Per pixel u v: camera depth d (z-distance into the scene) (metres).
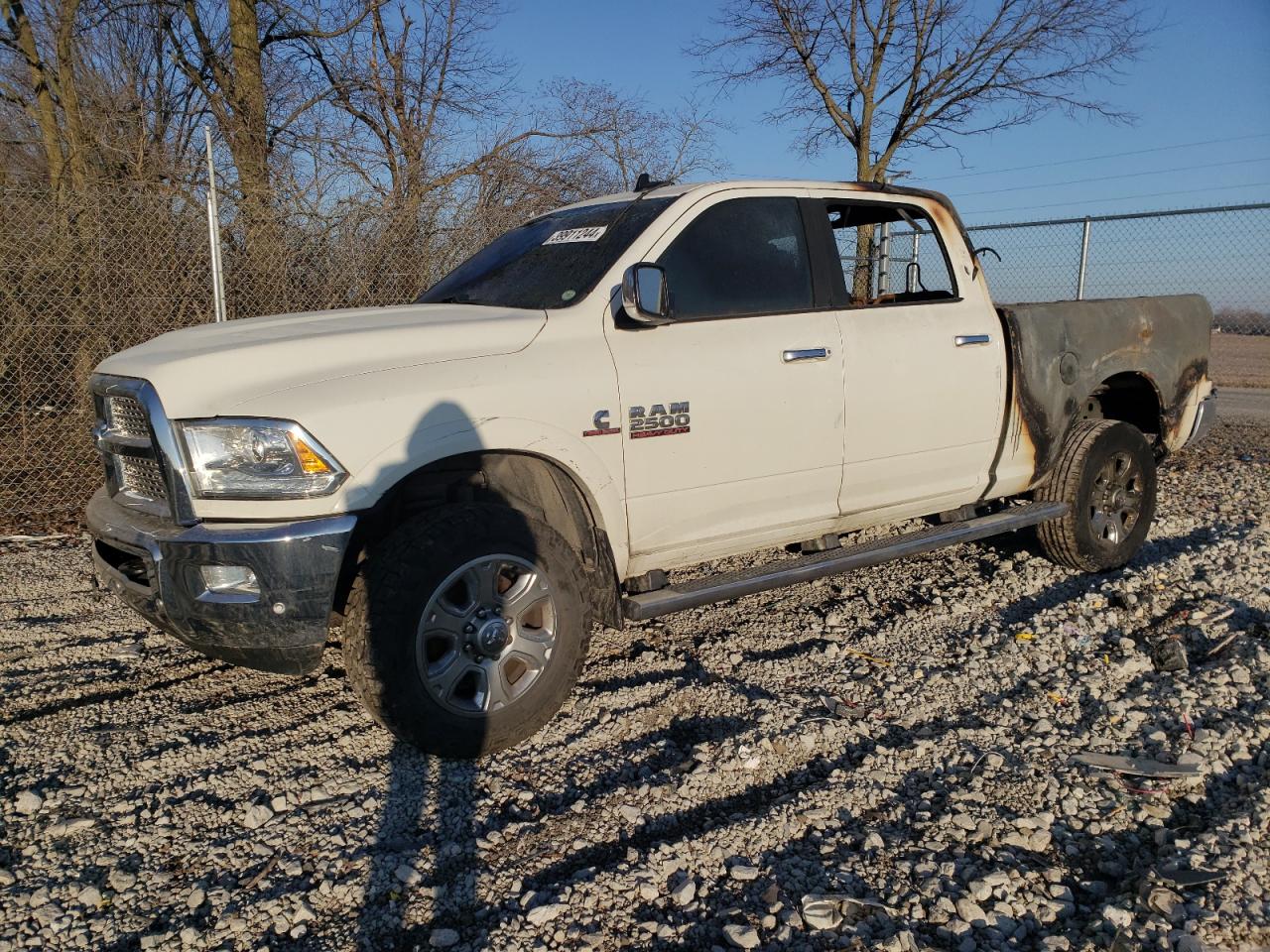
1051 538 5.38
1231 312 12.76
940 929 2.53
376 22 14.51
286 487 3.10
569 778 3.36
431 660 3.35
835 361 4.24
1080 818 3.05
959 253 4.95
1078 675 4.08
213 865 2.87
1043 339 5.00
